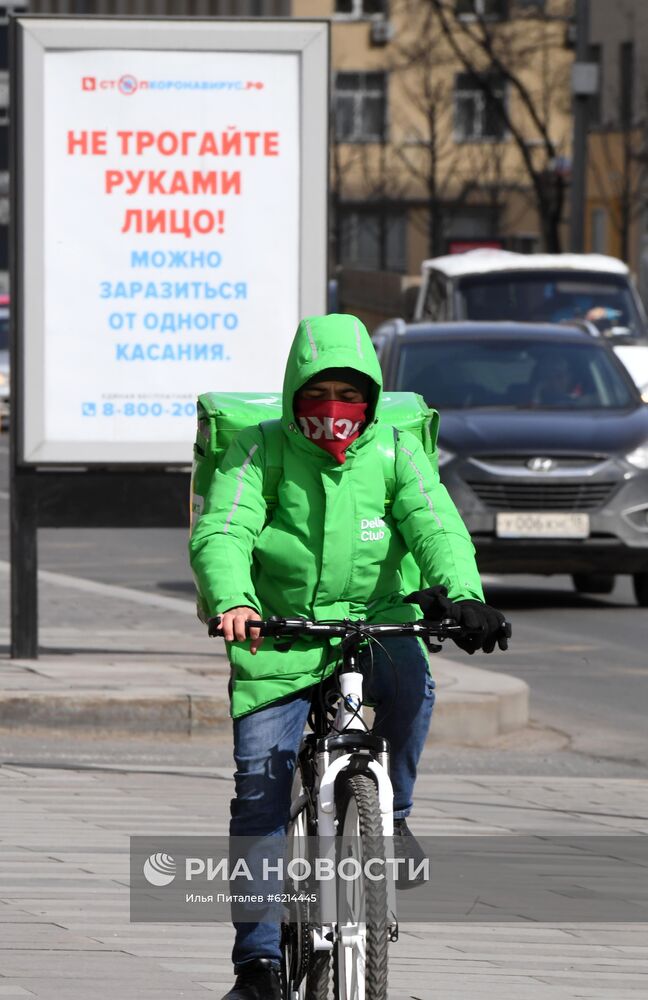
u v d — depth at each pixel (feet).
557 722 97.30
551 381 154.81
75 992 48.01
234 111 100.78
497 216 599.57
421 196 621.72
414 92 595.06
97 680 93.25
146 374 101.55
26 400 100.94
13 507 101.40
